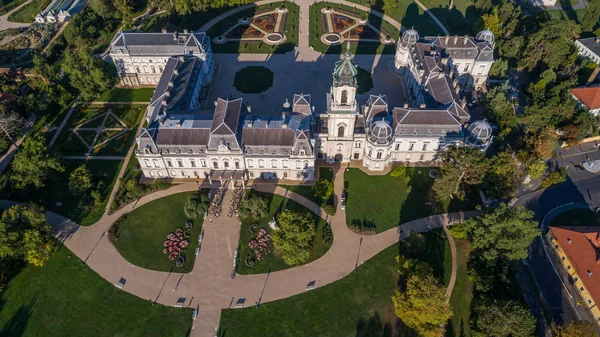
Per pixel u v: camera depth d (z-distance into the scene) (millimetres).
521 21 194625
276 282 109500
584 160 141250
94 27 196125
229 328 100875
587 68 168000
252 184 133625
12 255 105625
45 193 130125
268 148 124688
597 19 189250
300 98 131500
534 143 133125
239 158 126500
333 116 124562
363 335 99438
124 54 163250
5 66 179625
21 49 189250
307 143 123000
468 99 169125
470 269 108625
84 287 108375
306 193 130625
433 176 135500
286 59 187125
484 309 96562
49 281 109562
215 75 178250
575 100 147875
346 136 131625
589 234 109812
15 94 157375
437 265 112375
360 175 136125
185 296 106688
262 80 175375
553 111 143750
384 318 102188
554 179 130000
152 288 108250
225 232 120375
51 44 191000
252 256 114750
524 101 164750
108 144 145750
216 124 124938
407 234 119875
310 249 113250
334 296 106500
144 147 124250
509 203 127688
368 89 171125
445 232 120062
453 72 155375
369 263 113125
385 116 133625
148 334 99938
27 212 108312
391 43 196250
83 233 120125
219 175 128875
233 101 132750
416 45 164500
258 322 101875
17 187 123750
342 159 140000
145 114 158125
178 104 140625
